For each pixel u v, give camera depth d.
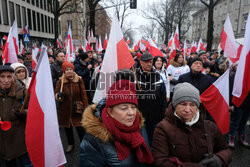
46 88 1.92
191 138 1.60
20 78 2.72
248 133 4.20
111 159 1.32
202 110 1.71
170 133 1.63
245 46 2.84
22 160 2.41
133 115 1.37
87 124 1.37
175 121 1.65
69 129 3.46
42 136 1.88
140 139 1.41
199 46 12.22
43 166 1.89
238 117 3.46
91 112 1.43
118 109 1.34
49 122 1.93
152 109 3.09
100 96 2.47
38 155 1.86
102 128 1.34
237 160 3.23
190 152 1.59
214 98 2.82
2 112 2.22
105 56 2.69
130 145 1.39
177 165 1.56
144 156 1.47
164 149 1.62
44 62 1.91
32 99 1.85
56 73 4.97
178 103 1.62
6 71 2.17
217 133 1.70
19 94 2.31
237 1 29.56
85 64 5.16
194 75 3.47
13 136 2.27
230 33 4.04
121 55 2.78
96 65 6.27
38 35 30.33
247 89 2.85
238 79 2.95
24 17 26.56
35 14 29.36
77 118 3.32
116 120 1.36
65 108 3.27
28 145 1.83
